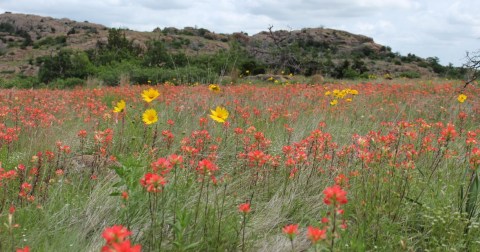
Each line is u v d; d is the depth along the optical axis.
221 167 5.33
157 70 22.66
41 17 101.94
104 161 5.14
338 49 58.75
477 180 3.81
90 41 79.56
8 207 4.09
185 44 69.31
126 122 7.29
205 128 6.83
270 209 4.13
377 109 9.12
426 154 5.12
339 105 9.48
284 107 8.91
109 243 2.16
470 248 3.49
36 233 3.59
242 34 38.28
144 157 5.05
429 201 4.15
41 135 6.50
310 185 4.58
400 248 3.37
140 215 3.72
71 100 10.46
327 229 2.74
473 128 8.18
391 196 4.00
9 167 5.29
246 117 7.14
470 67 11.56
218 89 9.55
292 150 4.85
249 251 3.45
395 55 58.94
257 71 27.28
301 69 27.94
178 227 3.11
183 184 4.26
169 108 8.46
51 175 4.97
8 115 8.12
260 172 4.63
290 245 3.45
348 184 4.34
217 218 3.72
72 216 3.98
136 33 71.25
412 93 12.32
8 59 73.25
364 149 4.43
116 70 24.05
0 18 99.56
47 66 28.25
